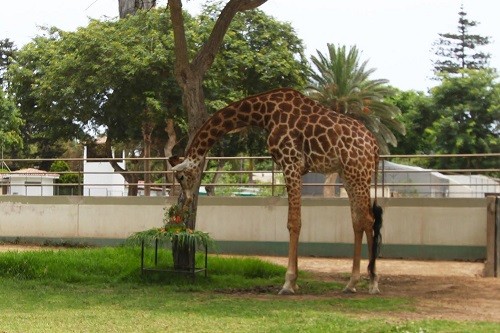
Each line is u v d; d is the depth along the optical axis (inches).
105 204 759.7
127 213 752.3
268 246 718.5
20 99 1275.8
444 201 681.0
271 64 1160.2
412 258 684.7
